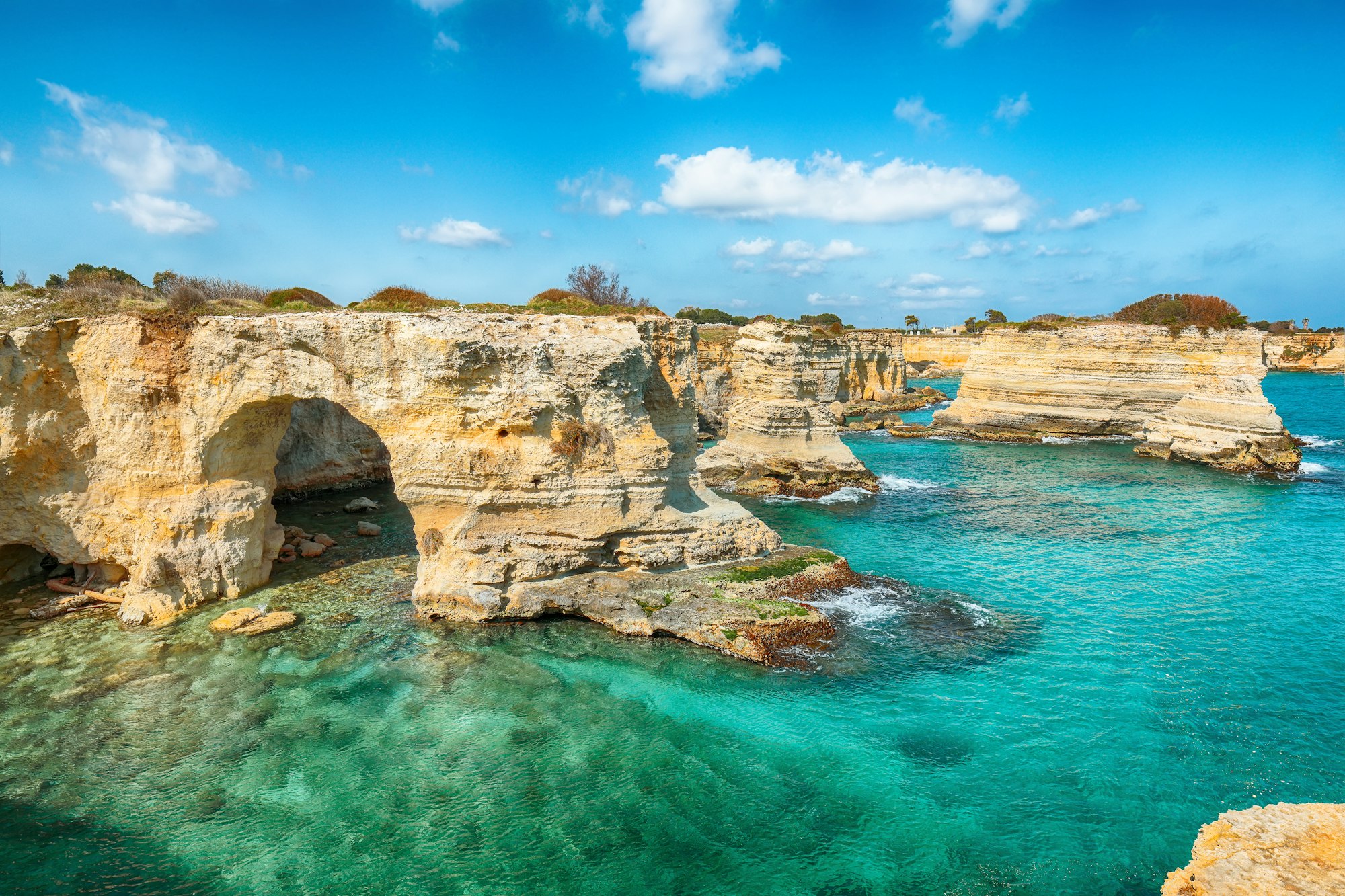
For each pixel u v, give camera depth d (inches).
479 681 719.1
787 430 1747.0
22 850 498.6
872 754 616.4
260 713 660.7
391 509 1398.9
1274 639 844.0
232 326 860.6
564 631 828.6
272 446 971.3
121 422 880.3
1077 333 2432.3
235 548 911.7
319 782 570.6
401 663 753.6
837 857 502.6
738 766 596.1
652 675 735.7
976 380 2642.7
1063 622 884.6
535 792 562.9
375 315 856.9
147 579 845.8
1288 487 1654.8
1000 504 1513.3
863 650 796.6
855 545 1212.5
